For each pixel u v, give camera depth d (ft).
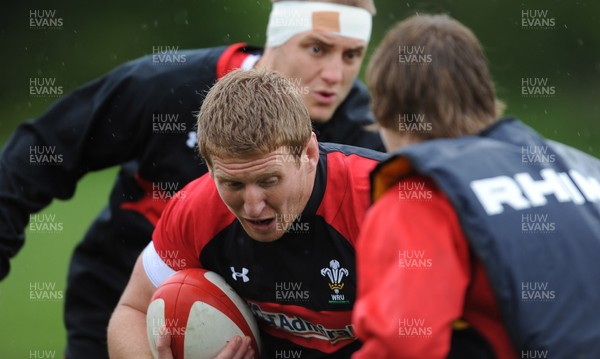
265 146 32.04
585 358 28.04
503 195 28.71
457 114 30.78
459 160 28.96
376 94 31.99
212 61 49.62
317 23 47.03
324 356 38.70
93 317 54.44
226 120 32.37
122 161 51.39
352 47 47.88
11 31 196.65
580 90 182.09
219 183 33.30
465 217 27.84
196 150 49.11
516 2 187.93
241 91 33.01
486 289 28.40
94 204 136.46
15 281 101.71
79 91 50.80
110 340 39.65
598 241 29.76
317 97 47.93
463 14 188.55
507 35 188.55
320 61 47.57
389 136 32.24
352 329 37.58
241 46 50.75
